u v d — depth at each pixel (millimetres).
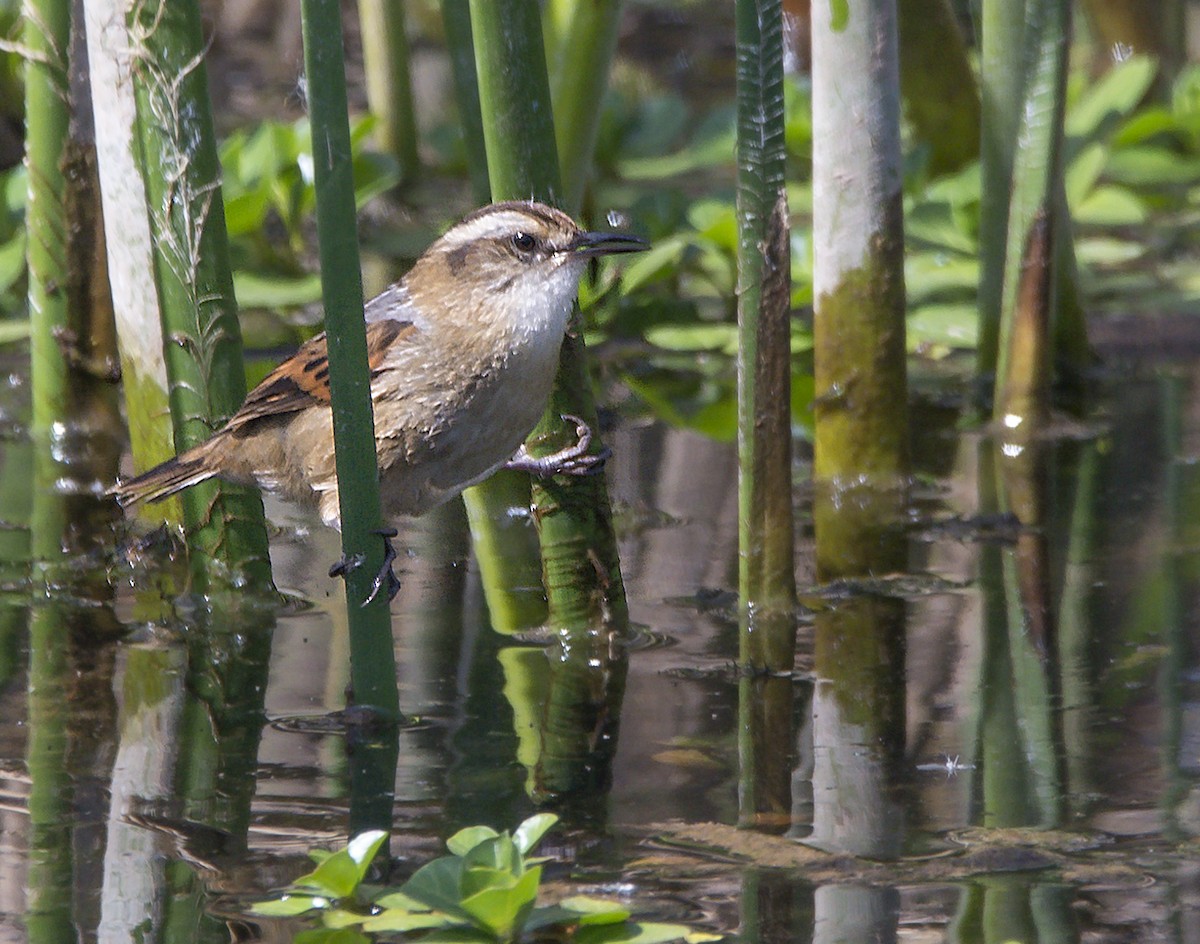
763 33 7680
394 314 8688
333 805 6613
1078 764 6887
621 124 18703
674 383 13508
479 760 7059
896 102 10438
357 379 6922
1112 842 6188
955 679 7902
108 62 8875
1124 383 13070
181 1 8625
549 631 8695
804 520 10344
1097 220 15047
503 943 5539
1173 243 16234
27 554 9852
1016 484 10891
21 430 12172
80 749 7191
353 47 22016
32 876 5988
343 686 7969
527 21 8508
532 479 8625
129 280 9391
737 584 9336
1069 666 8000
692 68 21641
